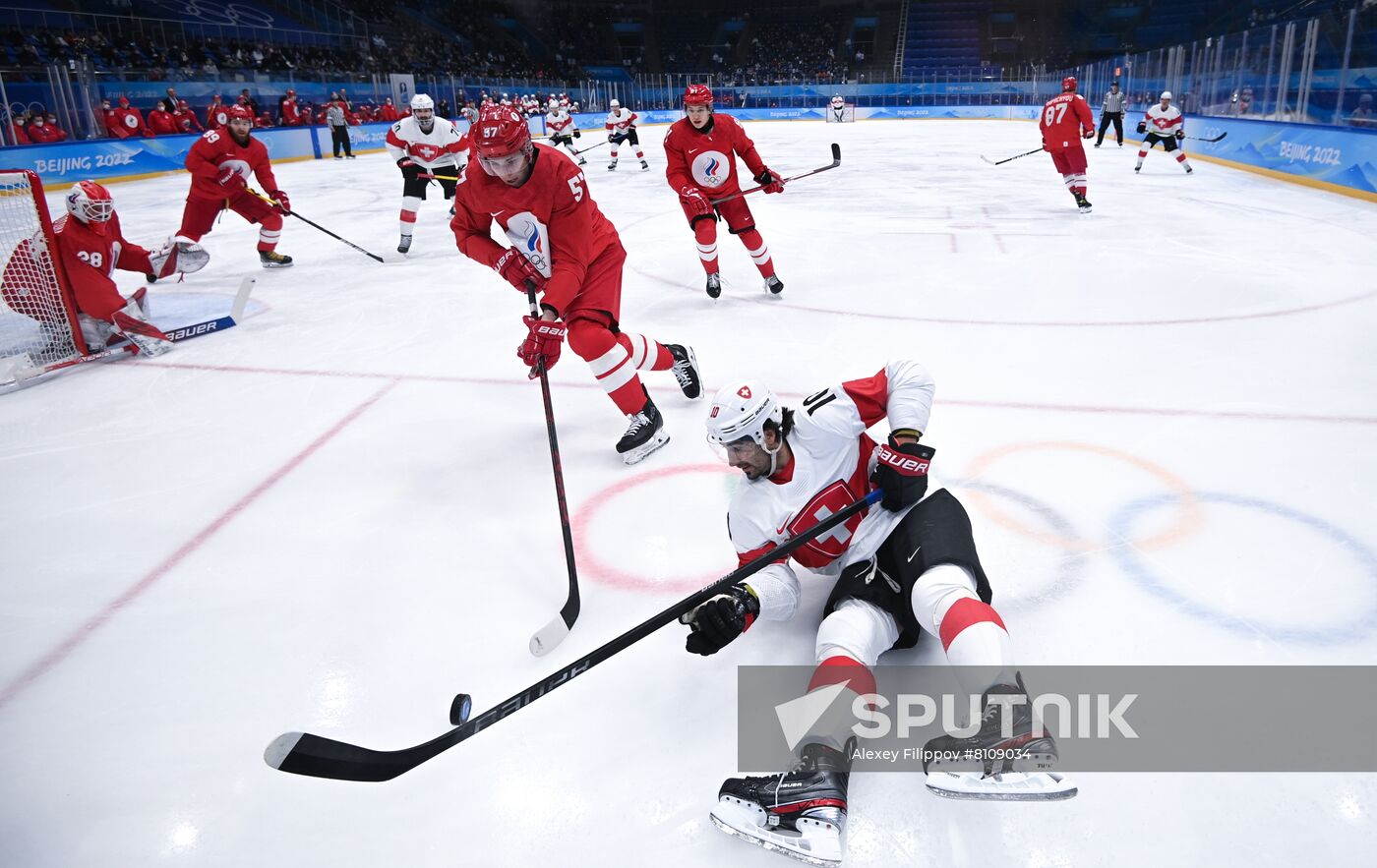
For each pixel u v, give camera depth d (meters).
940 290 5.61
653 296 5.74
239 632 2.26
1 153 12.52
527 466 3.21
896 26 35.62
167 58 19.05
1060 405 3.54
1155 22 32.22
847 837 1.54
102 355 4.72
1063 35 34.38
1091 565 2.36
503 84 27.02
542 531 2.72
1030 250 6.88
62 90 14.18
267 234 7.06
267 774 1.78
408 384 4.18
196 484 3.16
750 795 1.54
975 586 1.79
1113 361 4.08
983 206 9.41
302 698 1.99
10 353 4.84
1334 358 4.04
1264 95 12.81
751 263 6.70
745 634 2.12
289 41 23.33
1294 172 11.09
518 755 1.78
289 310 5.72
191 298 6.15
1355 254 6.41
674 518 2.76
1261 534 2.50
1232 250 6.67
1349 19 10.37
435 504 2.94
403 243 7.54
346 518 2.86
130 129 14.88
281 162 18.44
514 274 3.21
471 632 2.22
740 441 1.79
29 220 4.49
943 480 2.89
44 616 2.37
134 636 2.26
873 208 9.41
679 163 5.22
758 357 4.36
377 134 21.56
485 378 4.23
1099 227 7.88
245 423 3.75
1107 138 20.17
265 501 3.00
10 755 1.86
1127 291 5.44
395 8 29.84
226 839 1.62
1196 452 3.05
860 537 1.91
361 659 2.12
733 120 5.14
